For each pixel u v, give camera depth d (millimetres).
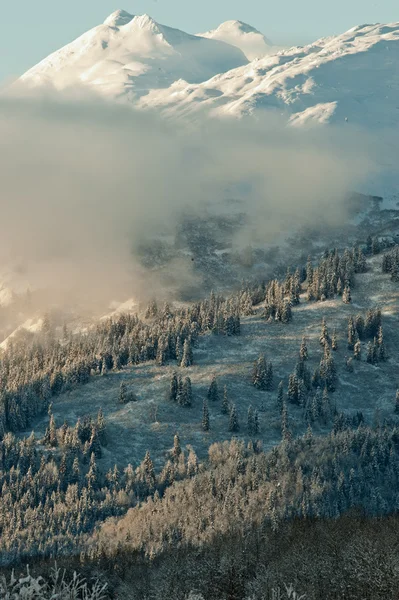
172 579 123250
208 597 117625
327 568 113875
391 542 120812
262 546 143125
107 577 146375
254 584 113500
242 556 129750
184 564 128375
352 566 113062
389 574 110250
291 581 111312
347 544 123062
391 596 108438
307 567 114875
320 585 111438
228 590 118875
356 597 109250
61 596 69812
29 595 67188
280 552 132625
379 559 113250
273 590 100750
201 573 122250
